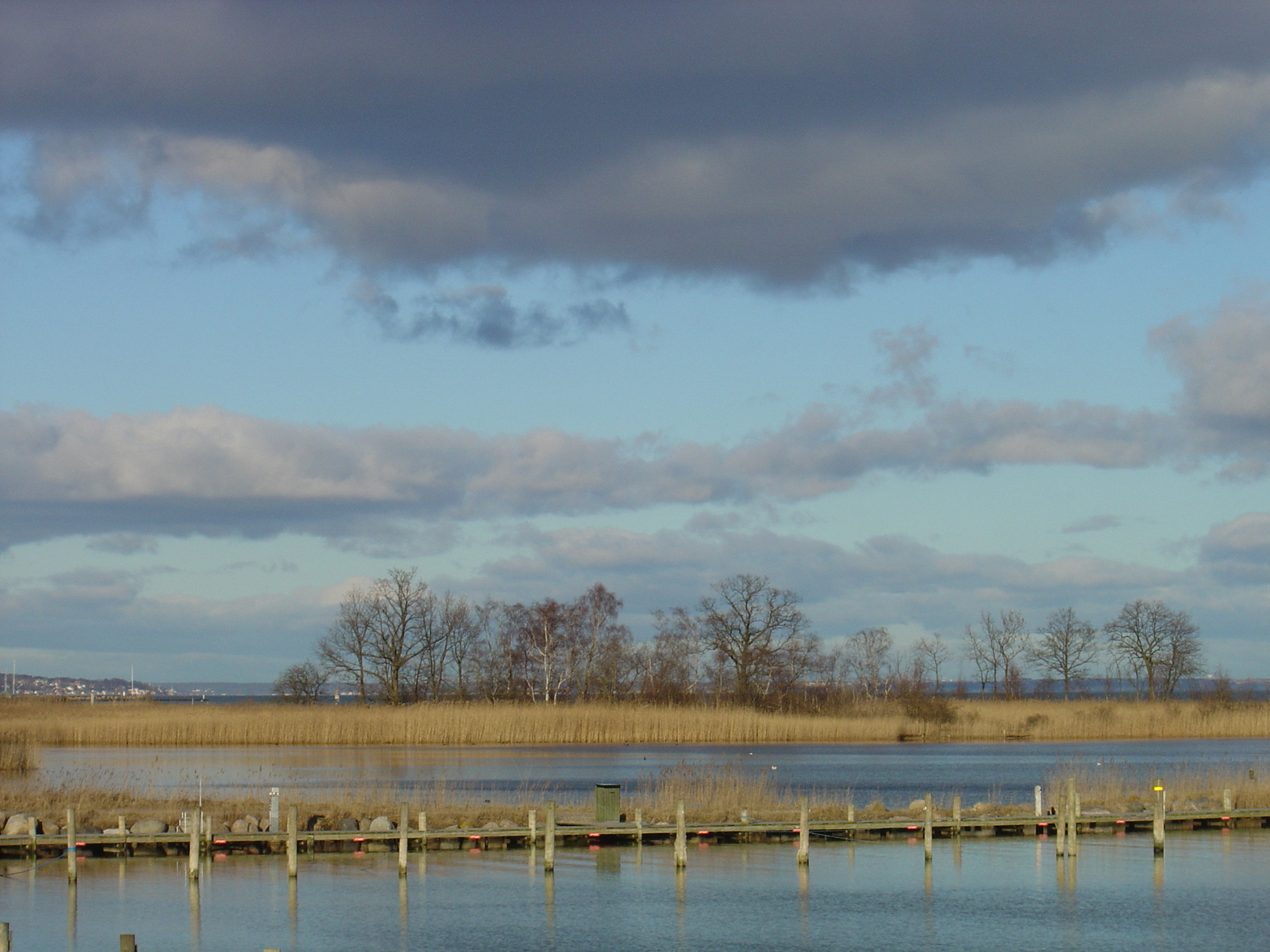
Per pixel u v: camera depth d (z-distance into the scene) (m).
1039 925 34.03
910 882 39.72
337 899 36.72
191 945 31.38
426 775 70.25
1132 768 76.19
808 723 104.81
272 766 75.25
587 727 98.06
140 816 47.09
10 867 41.31
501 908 35.75
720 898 37.25
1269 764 78.69
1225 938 32.66
